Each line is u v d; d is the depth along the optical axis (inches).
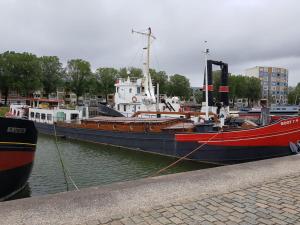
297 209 190.7
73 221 169.2
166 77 3277.6
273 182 244.7
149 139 720.3
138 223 168.1
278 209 190.2
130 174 572.4
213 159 608.7
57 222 167.6
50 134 1091.3
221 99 721.6
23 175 391.5
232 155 588.7
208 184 235.9
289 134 573.3
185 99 3486.7
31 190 458.9
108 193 212.2
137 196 207.8
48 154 746.8
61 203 193.6
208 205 195.3
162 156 693.3
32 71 2719.0
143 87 1093.8
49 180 520.1
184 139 644.1
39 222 167.2
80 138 949.8
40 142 936.9
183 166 625.0
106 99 3184.1
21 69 2664.9
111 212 181.9
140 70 3122.5
